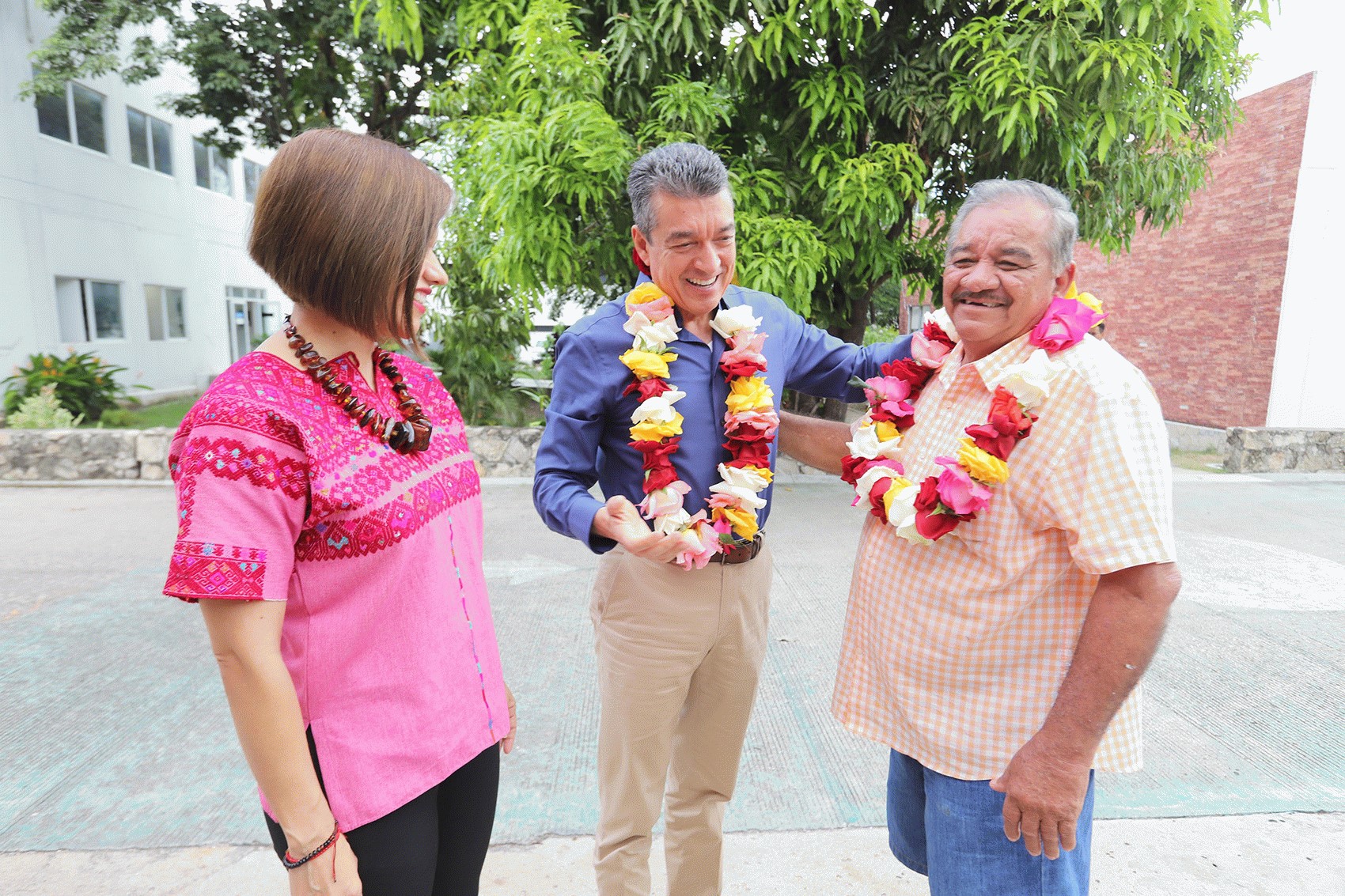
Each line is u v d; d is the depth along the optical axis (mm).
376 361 1180
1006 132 5230
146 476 7156
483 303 8836
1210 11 4977
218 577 895
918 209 7508
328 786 1048
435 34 6461
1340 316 9148
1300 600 4117
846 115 5594
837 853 2148
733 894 1999
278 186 977
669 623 1619
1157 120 5145
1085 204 6047
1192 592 4238
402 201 1012
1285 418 9422
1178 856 2131
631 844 1712
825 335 1947
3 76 10641
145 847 2154
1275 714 2924
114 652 3441
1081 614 1294
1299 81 8938
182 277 14961
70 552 4934
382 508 1046
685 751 1808
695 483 1655
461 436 1292
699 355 1667
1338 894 1993
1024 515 1263
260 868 2074
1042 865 1299
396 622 1085
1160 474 1180
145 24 11039
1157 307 11258
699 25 5160
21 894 1974
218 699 3018
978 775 1336
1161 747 2697
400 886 1119
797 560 4777
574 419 1642
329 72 12156
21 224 10891
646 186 1558
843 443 1859
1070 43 4988
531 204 5461
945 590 1343
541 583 4355
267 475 936
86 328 12430
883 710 1499
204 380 15539
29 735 2750
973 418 1382
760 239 5504
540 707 2955
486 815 1307
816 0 5070
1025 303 1308
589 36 5887
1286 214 9172
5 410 9523
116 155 12992
